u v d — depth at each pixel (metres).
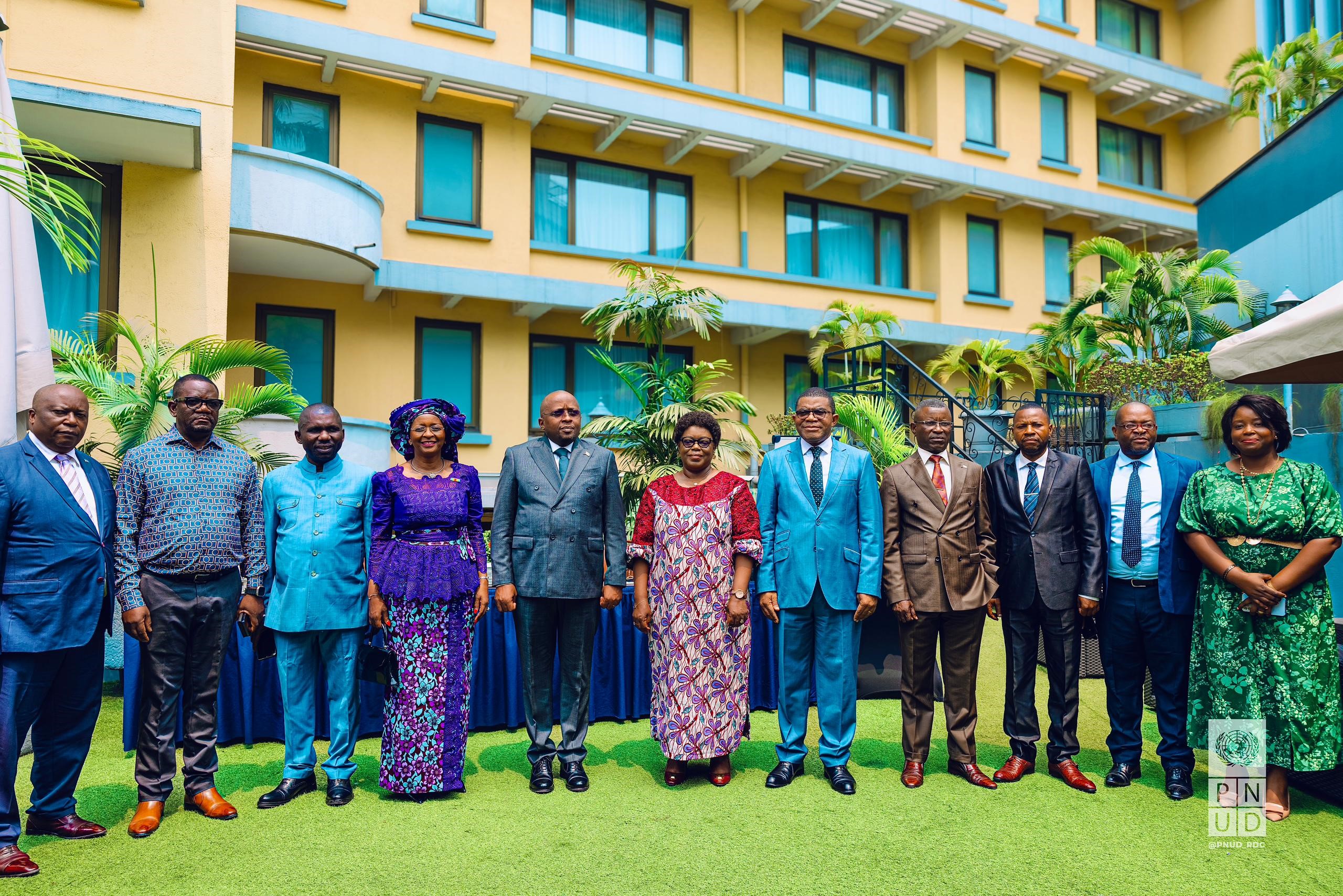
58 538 2.97
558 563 3.67
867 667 5.33
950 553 3.74
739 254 12.71
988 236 14.40
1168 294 9.57
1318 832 3.22
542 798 3.58
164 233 7.30
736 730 3.75
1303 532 3.35
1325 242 7.14
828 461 3.86
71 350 5.99
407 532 3.56
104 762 4.05
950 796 3.61
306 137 9.84
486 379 10.84
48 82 6.91
